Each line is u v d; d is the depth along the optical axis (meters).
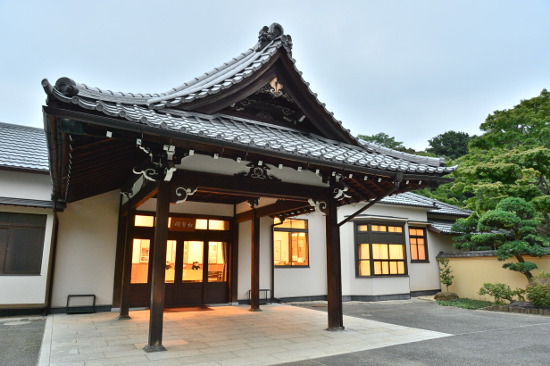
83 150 4.86
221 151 4.84
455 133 31.69
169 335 6.30
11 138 10.61
